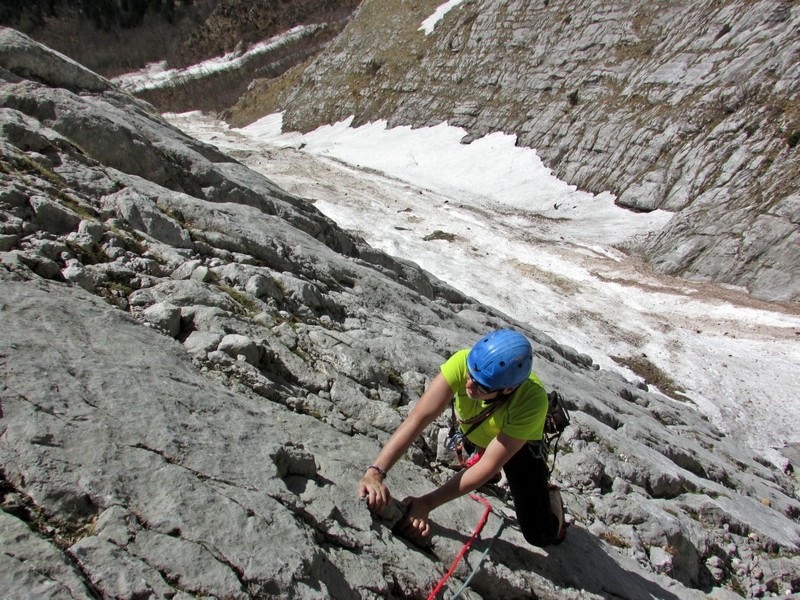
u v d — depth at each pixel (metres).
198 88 70.12
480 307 11.30
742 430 14.45
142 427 3.01
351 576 2.99
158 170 6.61
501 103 38.41
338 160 35.84
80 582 2.28
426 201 29.11
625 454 5.88
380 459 3.50
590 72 34.66
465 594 3.42
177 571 2.47
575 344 17.23
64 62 7.11
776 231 21.70
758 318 19.55
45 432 2.72
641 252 24.95
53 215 4.71
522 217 28.94
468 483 3.51
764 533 5.81
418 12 49.12
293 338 4.96
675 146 28.25
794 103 24.81
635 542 4.80
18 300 3.51
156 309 4.32
